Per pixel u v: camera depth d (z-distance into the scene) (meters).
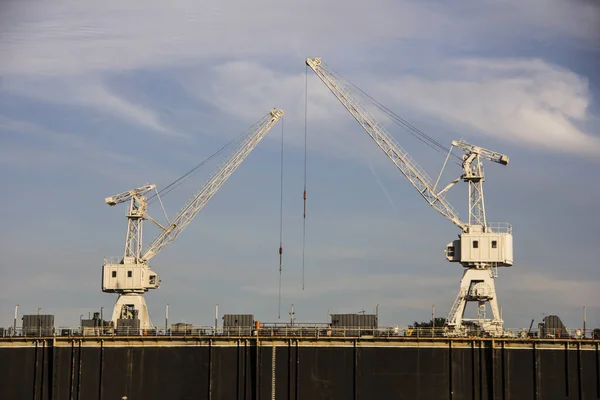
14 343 160.75
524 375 160.50
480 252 189.50
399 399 159.00
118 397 159.25
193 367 159.62
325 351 159.62
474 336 165.00
